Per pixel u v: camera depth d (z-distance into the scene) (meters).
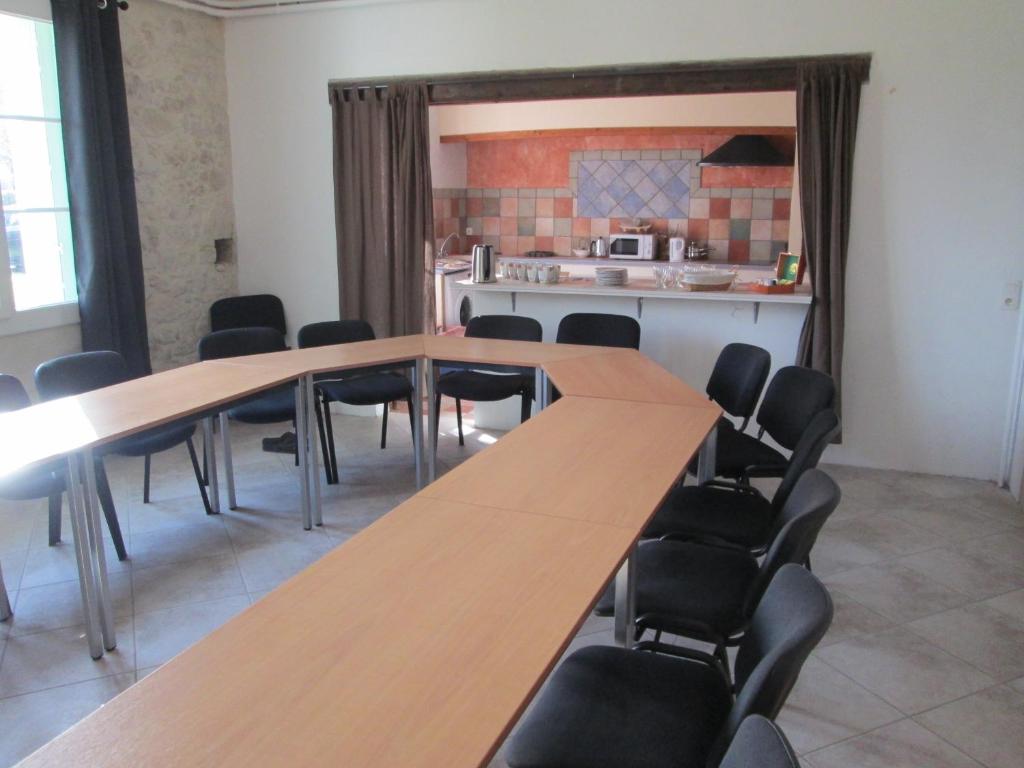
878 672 2.82
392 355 4.25
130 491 4.44
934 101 4.41
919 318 4.64
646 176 7.98
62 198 4.71
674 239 7.70
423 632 1.64
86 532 2.80
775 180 7.66
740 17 4.63
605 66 4.90
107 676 2.80
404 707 1.41
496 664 1.54
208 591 3.38
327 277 5.82
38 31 4.48
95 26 4.52
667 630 2.28
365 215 5.52
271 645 1.59
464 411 6.04
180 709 1.40
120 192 4.83
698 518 2.90
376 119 5.38
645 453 2.75
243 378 3.71
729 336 5.07
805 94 4.54
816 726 2.54
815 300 4.68
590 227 8.25
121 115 4.77
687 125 7.39
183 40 5.33
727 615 2.25
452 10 5.14
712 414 3.22
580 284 5.30
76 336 4.80
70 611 3.21
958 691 2.72
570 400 3.43
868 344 4.74
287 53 5.55
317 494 3.98
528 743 1.73
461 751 1.30
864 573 3.54
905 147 4.50
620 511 2.26
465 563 1.94
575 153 8.14
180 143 5.38
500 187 8.47
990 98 4.33
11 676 2.79
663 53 4.79
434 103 5.33
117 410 3.19
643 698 1.87
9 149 4.36
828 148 4.56
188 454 5.03
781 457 3.55
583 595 1.80
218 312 5.63
